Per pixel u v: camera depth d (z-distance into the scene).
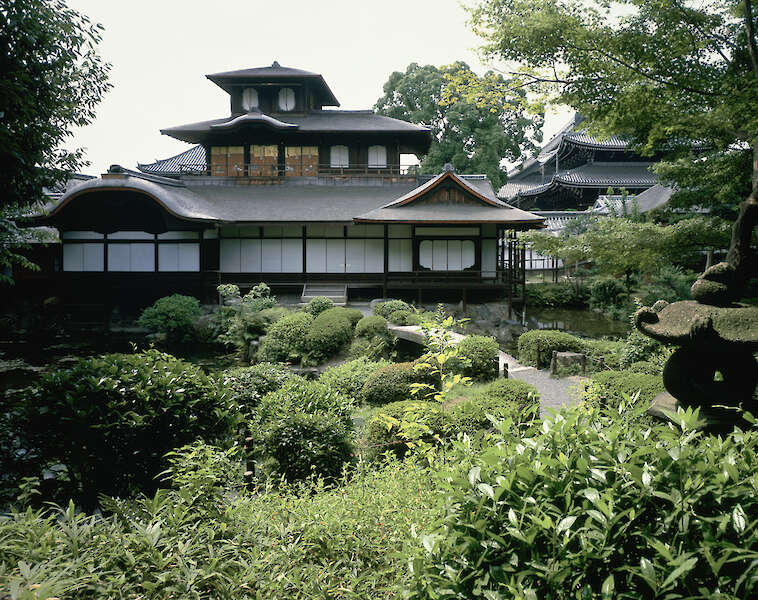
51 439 6.96
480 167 42.72
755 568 2.05
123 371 7.43
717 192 11.68
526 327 26.53
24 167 9.90
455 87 10.19
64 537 3.54
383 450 9.06
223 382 8.24
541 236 12.08
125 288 29.23
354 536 4.52
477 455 3.13
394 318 21.33
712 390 5.17
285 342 19.88
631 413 3.77
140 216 29.03
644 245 11.22
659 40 8.59
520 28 8.67
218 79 36.97
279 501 5.92
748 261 5.61
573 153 49.78
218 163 36.19
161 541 3.60
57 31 9.78
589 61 8.71
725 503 2.35
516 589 2.19
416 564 2.56
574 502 2.49
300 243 31.42
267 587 3.55
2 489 6.48
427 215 28.55
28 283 30.47
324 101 44.09
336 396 9.73
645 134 10.73
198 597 3.20
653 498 2.42
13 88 8.83
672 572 2.03
